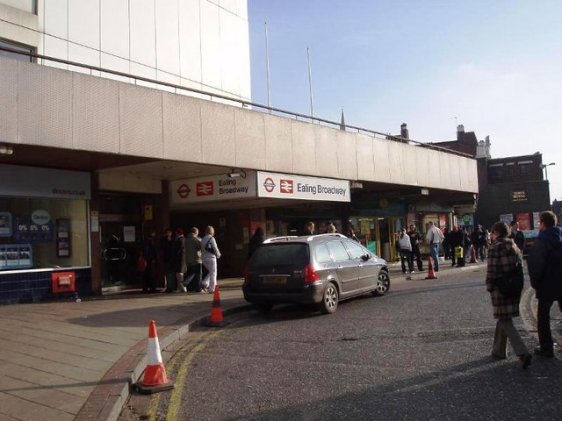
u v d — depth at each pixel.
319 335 8.98
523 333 8.48
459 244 23.52
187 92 17.92
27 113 10.57
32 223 13.12
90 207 14.34
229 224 21.11
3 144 10.40
